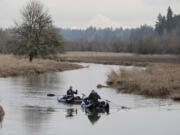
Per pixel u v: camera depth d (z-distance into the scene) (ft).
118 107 103.65
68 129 76.43
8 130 74.02
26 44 234.58
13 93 126.52
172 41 586.86
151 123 83.05
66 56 458.91
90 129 76.74
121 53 614.34
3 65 202.59
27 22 238.27
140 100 115.34
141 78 139.23
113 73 167.32
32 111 94.99
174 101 114.21
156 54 565.12
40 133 72.43
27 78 180.96
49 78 185.68
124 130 76.33
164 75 146.82
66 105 105.70
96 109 100.53
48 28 240.94
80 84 161.89
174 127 79.36
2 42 379.14
